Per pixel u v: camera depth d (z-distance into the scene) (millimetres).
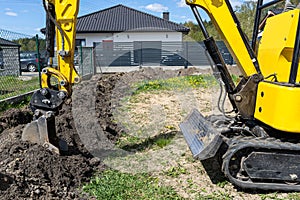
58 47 4184
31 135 4438
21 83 11953
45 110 4348
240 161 4012
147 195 3941
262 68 4613
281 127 3719
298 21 3816
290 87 3664
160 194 3980
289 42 3896
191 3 4414
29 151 4160
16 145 4301
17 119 6375
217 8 4289
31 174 3791
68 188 3924
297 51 3797
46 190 3658
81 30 30859
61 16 4082
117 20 32938
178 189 4145
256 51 5137
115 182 4230
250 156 3926
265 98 4047
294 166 3957
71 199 3719
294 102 3650
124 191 4027
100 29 31156
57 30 4152
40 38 13664
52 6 4098
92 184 4125
